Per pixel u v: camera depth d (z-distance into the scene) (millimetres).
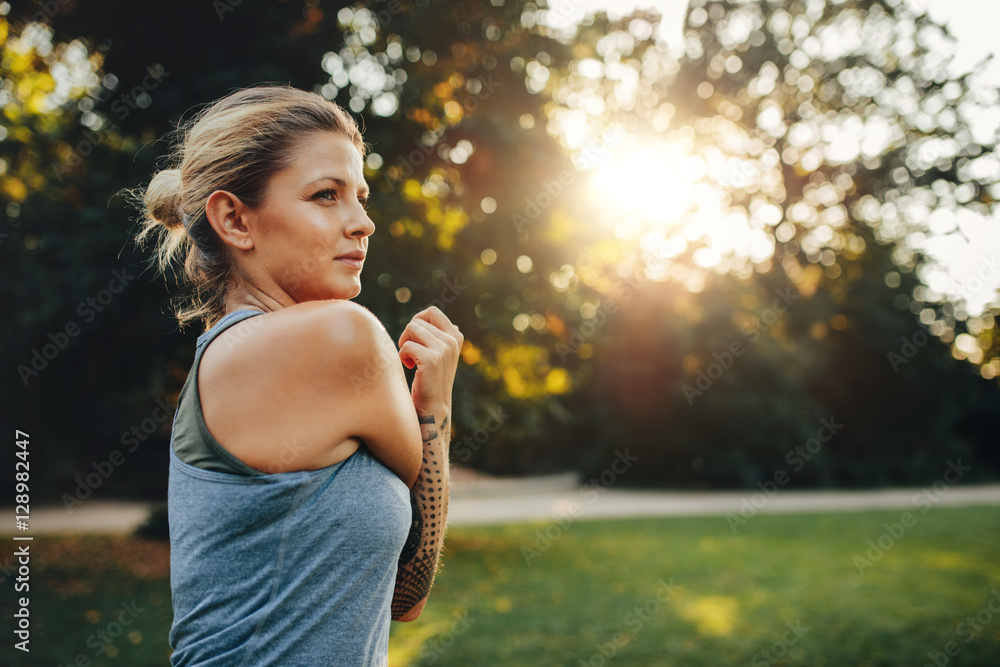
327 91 8164
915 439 25078
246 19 8320
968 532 13039
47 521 12445
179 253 1162
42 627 6016
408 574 1018
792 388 22781
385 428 855
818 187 20688
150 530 10625
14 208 8039
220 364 839
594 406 23609
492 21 9266
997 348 25328
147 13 8039
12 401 9047
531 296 9883
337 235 927
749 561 9883
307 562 808
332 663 812
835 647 5930
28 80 9195
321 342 815
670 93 17500
